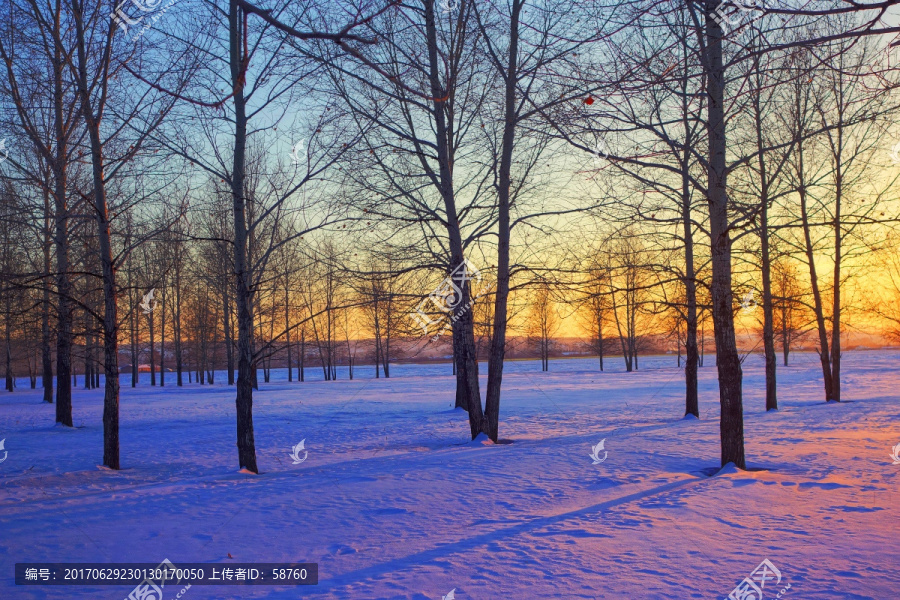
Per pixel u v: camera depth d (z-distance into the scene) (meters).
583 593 5.00
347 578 5.54
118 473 12.34
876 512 7.38
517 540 6.60
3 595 5.24
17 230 15.21
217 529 7.36
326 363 62.16
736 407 10.69
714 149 10.83
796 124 17.58
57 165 14.02
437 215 14.90
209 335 56.53
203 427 20.98
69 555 6.38
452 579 5.41
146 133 11.59
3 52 12.05
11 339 47.19
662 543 6.35
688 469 10.80
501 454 12.84
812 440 13.77
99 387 55.00
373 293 14.58
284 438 17.89
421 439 17.19
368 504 8.55
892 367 54.31
